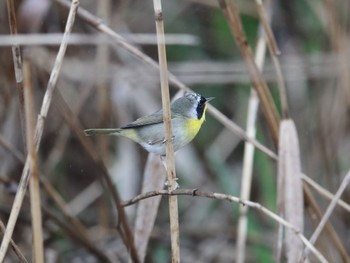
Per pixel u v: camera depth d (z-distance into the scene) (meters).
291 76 13.04
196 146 13.42
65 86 11.96
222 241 12.78
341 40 11.41
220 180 13.08
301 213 8.10
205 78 12.69
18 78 7.00
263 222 12.91
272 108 8.94
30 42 8.80
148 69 12.03
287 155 8.33
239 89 13.48
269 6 11.93
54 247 11.45
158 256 12.01
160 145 8.35
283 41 13.70
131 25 13.29
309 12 13.63
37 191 6.15
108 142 12.51
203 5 13.73
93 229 11.86
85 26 12.03
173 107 8.68
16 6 9.93
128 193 11.60
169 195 6.82
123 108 12.17
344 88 11.57
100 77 11.48
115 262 10.83
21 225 11.40
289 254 7.93
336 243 9.01
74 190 12.81
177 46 13.69
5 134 11.30
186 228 12.88
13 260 10.95
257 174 13.20
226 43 13.71
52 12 11.46
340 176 12.56
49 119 12.05
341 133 12.48
